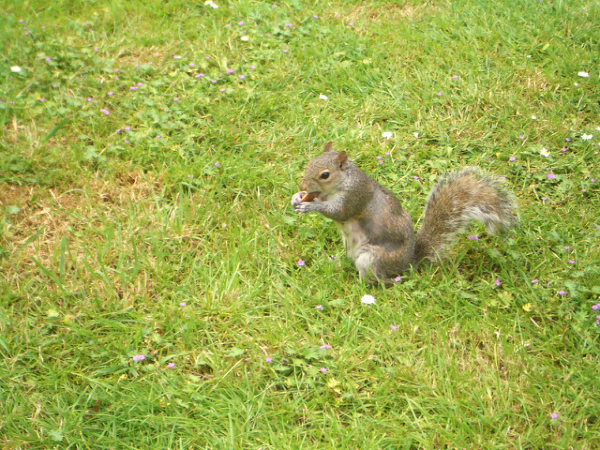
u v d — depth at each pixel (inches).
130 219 99.0
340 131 107.7
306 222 100.5
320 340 93.1
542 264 97.7
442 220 97.3
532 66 113.2
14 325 93.3
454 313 94.5
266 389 90.7
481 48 115.0
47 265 96.8
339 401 90.0
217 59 113.0
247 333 93.8
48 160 102.5
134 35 115.5
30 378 91.0
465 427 88.8
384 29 117.3
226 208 101.0
